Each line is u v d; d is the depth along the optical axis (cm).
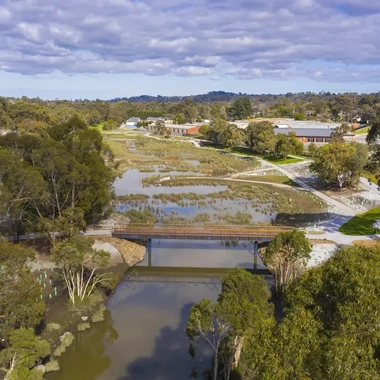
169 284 4547
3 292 2806
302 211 7100
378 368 1473
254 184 9369
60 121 15850
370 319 1568
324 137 14675
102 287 4338
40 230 4791
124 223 6103
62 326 3600
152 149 14788
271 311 2847
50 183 4806
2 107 16162
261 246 5519
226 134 14738
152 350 3325
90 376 3023
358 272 1769
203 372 3030
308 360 1553
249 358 1745
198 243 5769
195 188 9150
